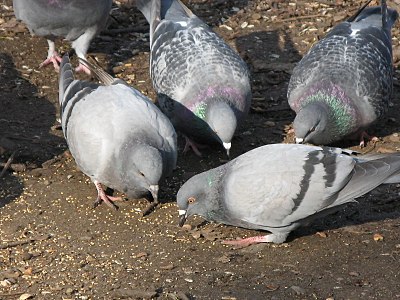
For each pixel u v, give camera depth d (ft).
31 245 35.60
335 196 34.12
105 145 37.06
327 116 41.09
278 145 35.50
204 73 42.04
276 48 52.21
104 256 34.99
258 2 57.16
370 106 42.29
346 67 42.45
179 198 35.32
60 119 43.09
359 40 43.91
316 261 34.65
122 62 50.80
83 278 33.50
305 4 56.85
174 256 35.06
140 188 37.04
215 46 43.55
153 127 37.81
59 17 46.55
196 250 35.50
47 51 51.57
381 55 43.68
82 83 39.68
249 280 33.40
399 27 53.93
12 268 34.04
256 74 49.80
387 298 32.22
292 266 34.35
